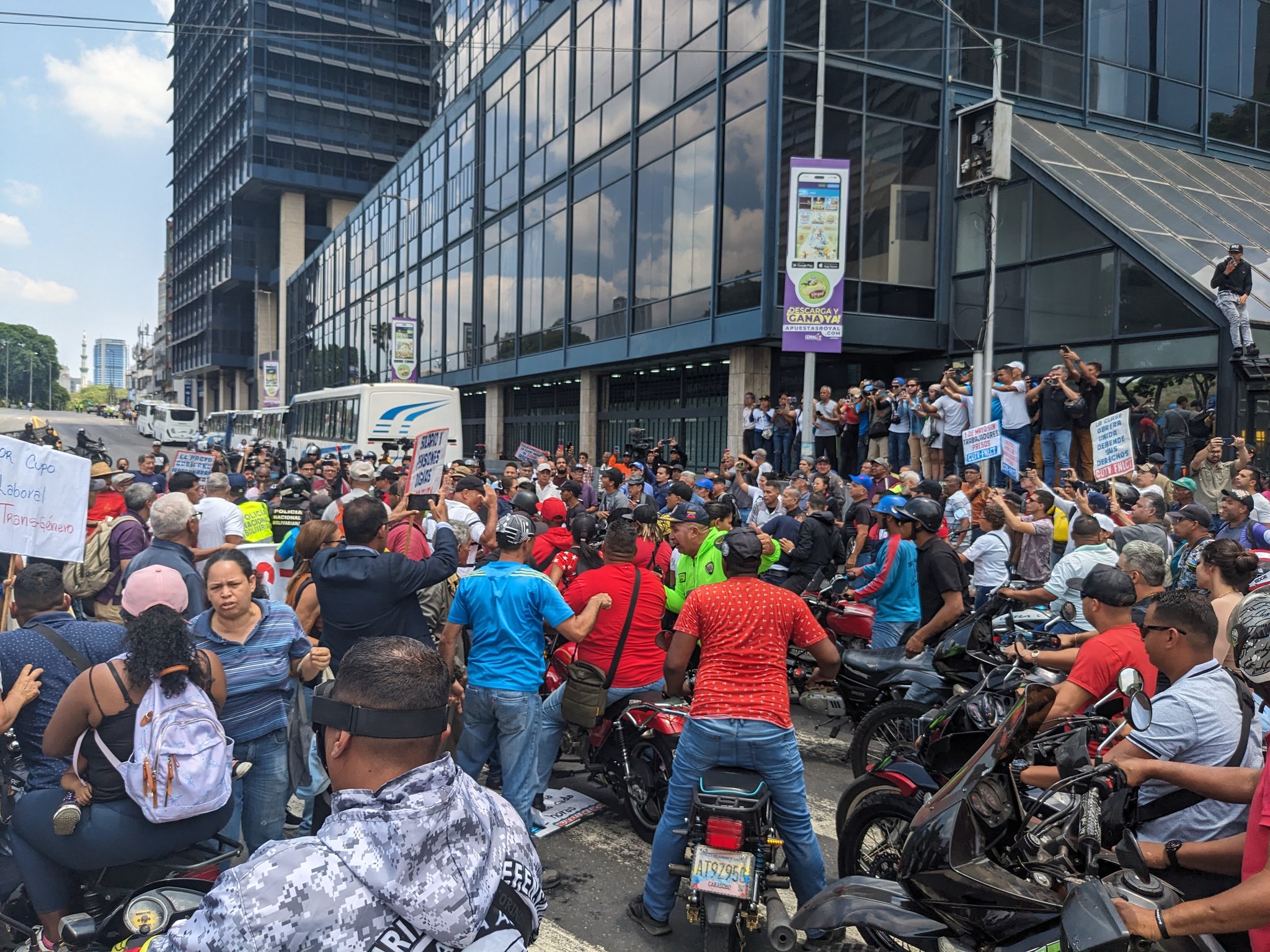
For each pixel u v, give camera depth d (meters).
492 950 1.50
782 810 3.77
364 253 50.06
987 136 12.70
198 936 1.38
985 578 8.09
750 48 17.55
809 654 7.20
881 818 4.11
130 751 3.17
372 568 4.36
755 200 17.41
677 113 20.17
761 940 4.01
